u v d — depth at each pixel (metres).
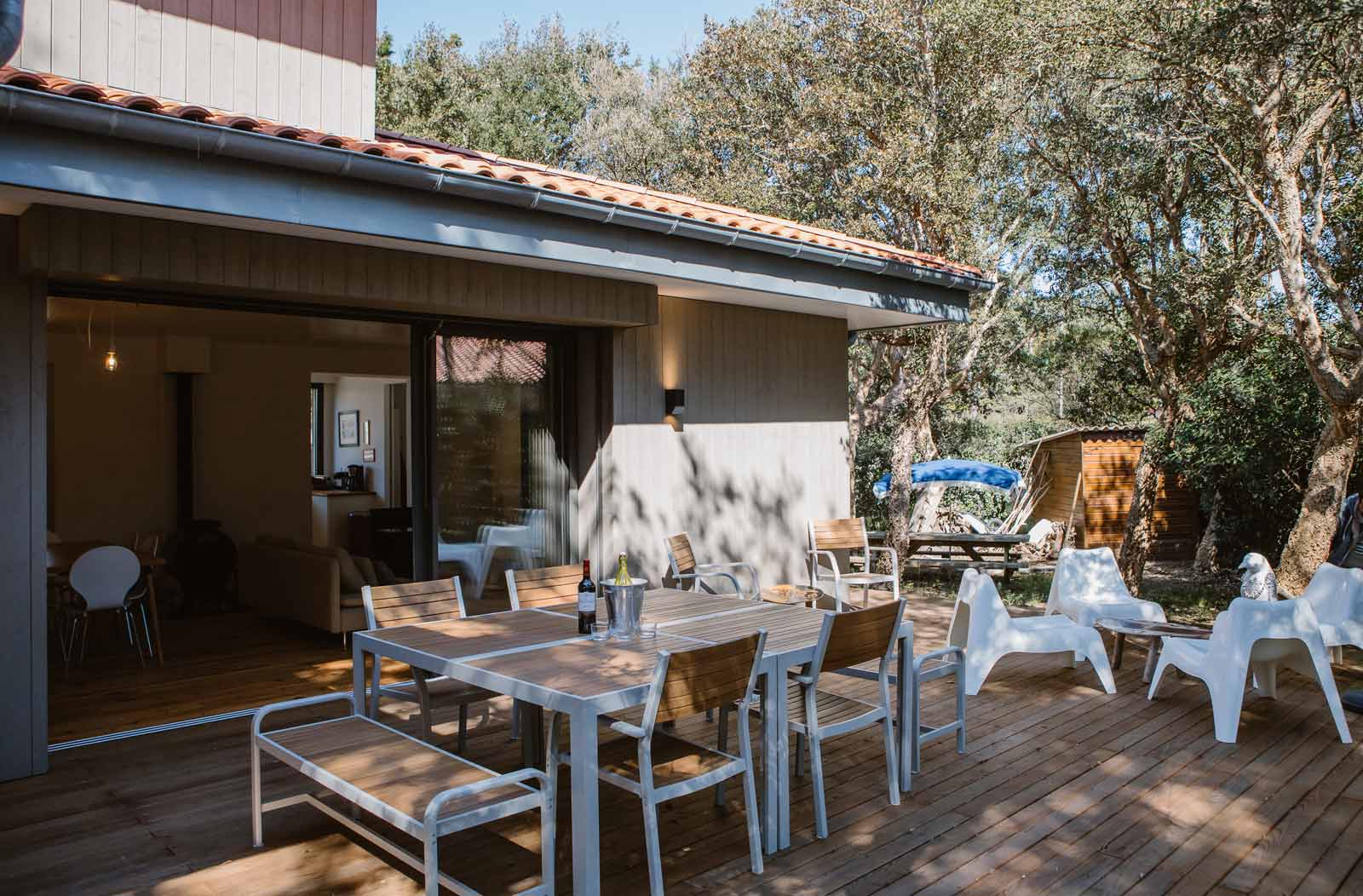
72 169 3.43
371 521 11.22
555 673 3.15
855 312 8.00
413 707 5.14
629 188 6.37
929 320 8.20
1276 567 11.48
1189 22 7.05
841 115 11.09
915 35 10.52
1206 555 12.34
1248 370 10.98
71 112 3.31
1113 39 7.56
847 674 4.37
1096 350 13.85
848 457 8.66
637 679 3.07
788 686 4.20
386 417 12.48
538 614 4.32
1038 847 3.41
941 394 11.94
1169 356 9.89
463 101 19.42
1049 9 8.02
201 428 9.29
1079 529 14.01
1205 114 7.67
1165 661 5.29
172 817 3.64
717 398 7.44
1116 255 9.80
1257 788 4.01
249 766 4.24
